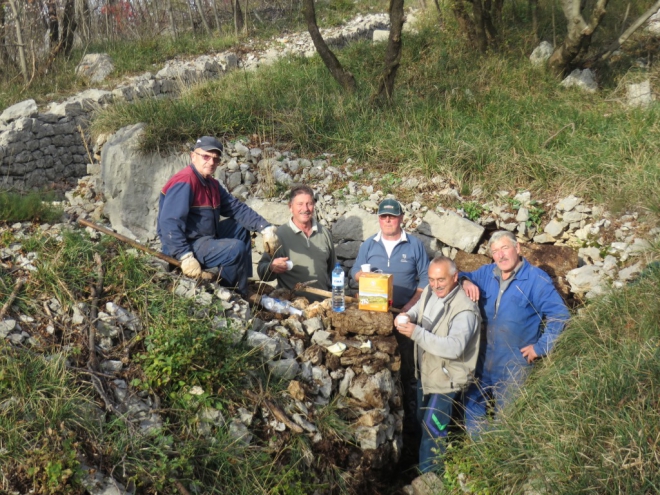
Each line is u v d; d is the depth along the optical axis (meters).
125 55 13.58
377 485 4.45
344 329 4.76
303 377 4.37
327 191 7.14
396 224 5.38
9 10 12.30
